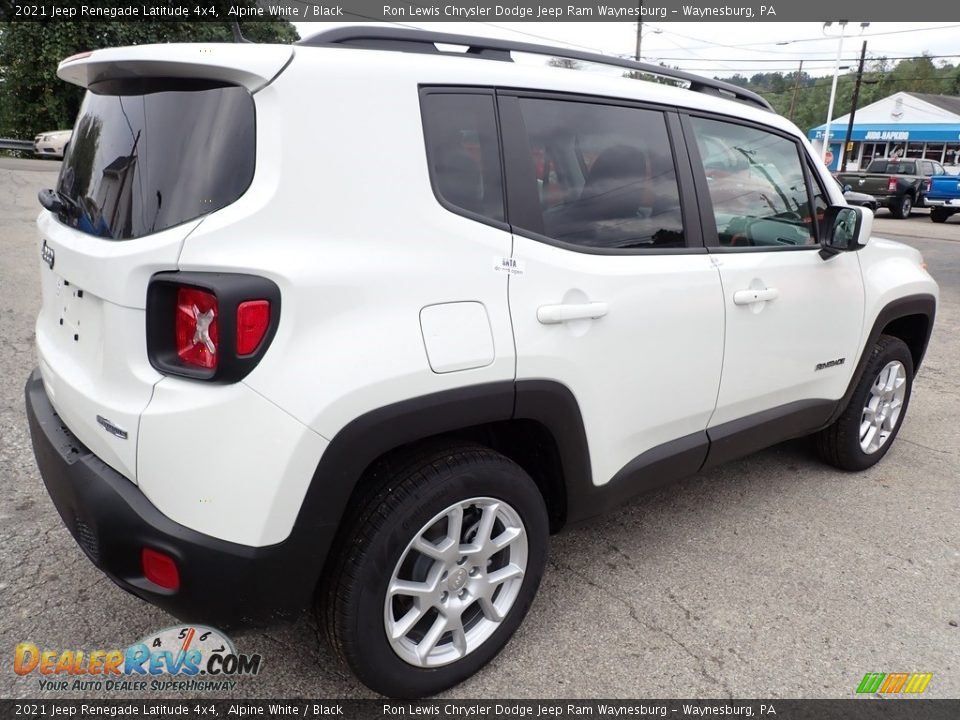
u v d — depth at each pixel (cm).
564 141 230
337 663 229
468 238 200
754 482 368
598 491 245
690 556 296
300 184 173
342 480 179
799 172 323
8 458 343
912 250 391
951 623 260
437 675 212
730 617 259
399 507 191
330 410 172
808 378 322
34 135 2128
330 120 178
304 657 231
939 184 1984
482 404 200
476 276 200
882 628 256
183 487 170
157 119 185
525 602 230
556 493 241
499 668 230
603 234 237
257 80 171
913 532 322
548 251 218
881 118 3794
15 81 2070
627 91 250
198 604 176
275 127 172
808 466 390
